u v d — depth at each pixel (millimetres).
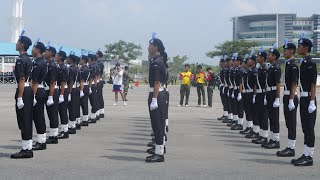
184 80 22953
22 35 8195
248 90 12070
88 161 8070
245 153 9336
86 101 13664
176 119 16422
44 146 9367
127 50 87438
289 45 8906
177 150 9555
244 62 12906
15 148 9391
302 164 7965
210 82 22656
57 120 10273
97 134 11984
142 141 10828
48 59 9734
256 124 11719
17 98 8117
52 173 7008
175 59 97250
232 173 7246
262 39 140625
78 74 12422
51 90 9695
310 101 8000
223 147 10125
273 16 137500
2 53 55250
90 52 14156
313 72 7984
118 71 22484
